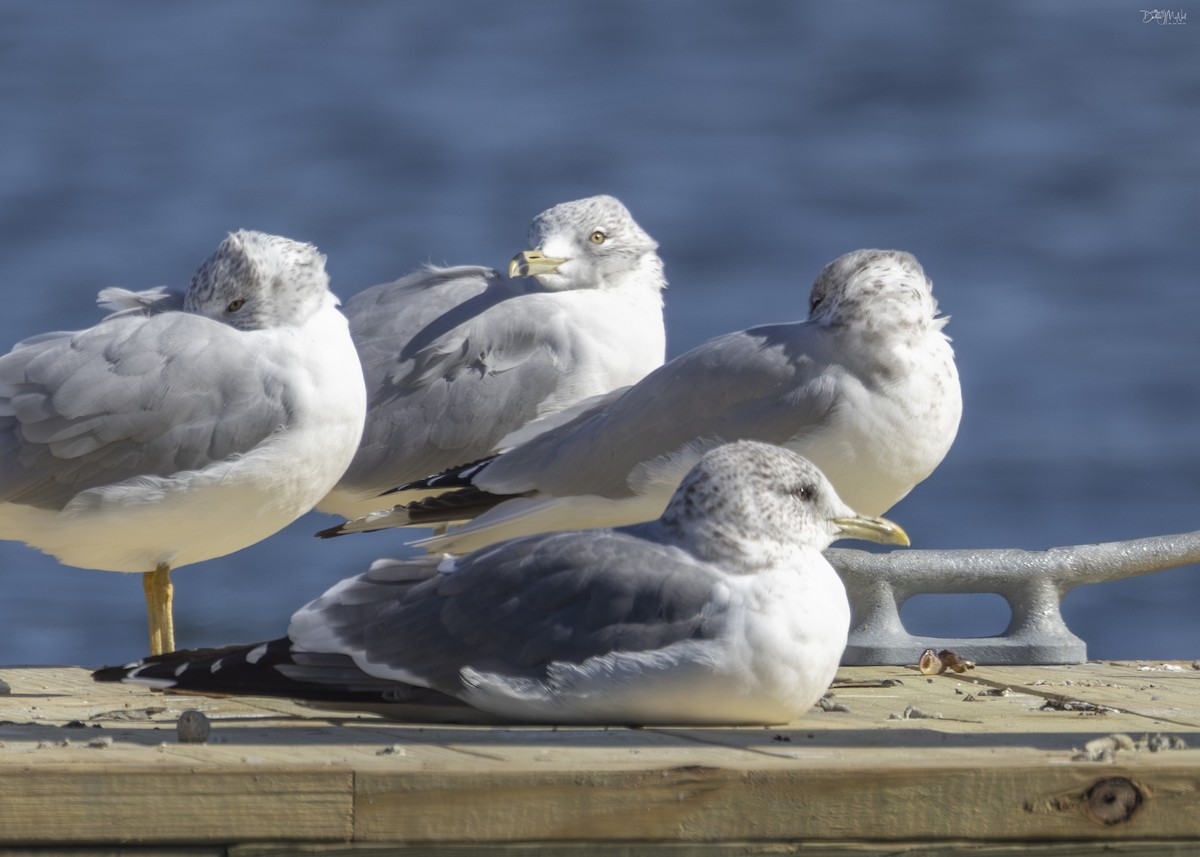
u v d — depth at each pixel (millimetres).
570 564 8250
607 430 11938
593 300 14039
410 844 6852
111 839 6754
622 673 7980
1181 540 11297
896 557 10992
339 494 14000
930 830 6988
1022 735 8008
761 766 6980
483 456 13711
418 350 13922
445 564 8477
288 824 6797
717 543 8211
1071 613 25547
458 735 7848
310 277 11453
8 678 10078
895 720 8602
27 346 11336
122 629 24328
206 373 11102
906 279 11500
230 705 8961
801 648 8023
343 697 8141
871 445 11414
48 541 11297
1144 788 7047
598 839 6895
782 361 11570
